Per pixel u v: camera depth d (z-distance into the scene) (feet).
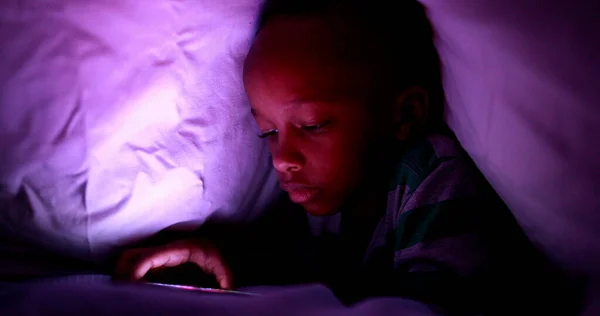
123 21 2.27
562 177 1.82
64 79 2.21
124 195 2.38
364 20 2.47
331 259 3.15
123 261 2.48
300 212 3.44
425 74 2.60
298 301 1.58
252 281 3.08
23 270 2.27
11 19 2.14
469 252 2.13
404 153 2.72
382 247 2.70
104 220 2.38
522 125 1.88
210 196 2.68
